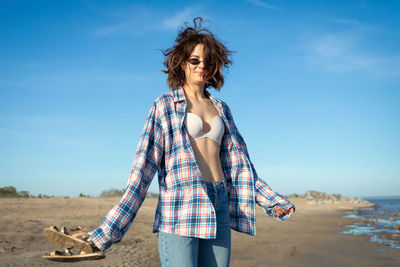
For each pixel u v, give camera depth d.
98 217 8.73
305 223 11.55
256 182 2.39
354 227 10.30
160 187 2.07
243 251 6.11
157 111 2.11
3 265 4.07
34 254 4.68
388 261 5.32
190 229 1.94
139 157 1.98
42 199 13.80
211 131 2.19
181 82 2.33
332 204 27.91
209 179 2.09
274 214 2.33
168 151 2.07
